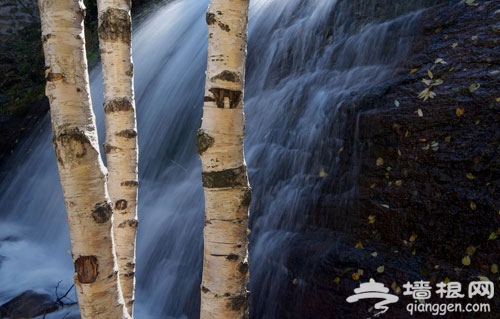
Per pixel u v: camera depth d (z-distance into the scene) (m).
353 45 3.89
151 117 5.76
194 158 4.93
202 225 3.88
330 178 3.18
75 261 1.28
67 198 1.26
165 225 4.23
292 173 3.51
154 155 5.43
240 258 1.53
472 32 3.06
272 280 3.04
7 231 6.25
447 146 2.64
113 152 1.89
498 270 2.17
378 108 3.08
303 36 4.48
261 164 3.82
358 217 2.86
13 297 4.01
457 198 2.46
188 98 5.45
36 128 7.82
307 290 2.78
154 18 7.48
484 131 2.54
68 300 3.96
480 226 2.32
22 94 8.90
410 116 2.88
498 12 3.04
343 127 3.24
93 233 1.28
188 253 3.84
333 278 2.67
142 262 4.22
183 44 6.22
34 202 6.77
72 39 1.26
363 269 2.59
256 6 5.52
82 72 1.28
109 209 1.32
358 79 3.59
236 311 1.52
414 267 2.46
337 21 4.21
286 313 2.87
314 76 4.03
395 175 2.80
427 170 2.66
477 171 2.46
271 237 3.27
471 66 2.87
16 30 10.29
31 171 7.21
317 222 3.11
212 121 1.49
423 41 3.34
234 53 1.48
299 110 3.82
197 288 3.51
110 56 1.90
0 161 7.88
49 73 1.24
